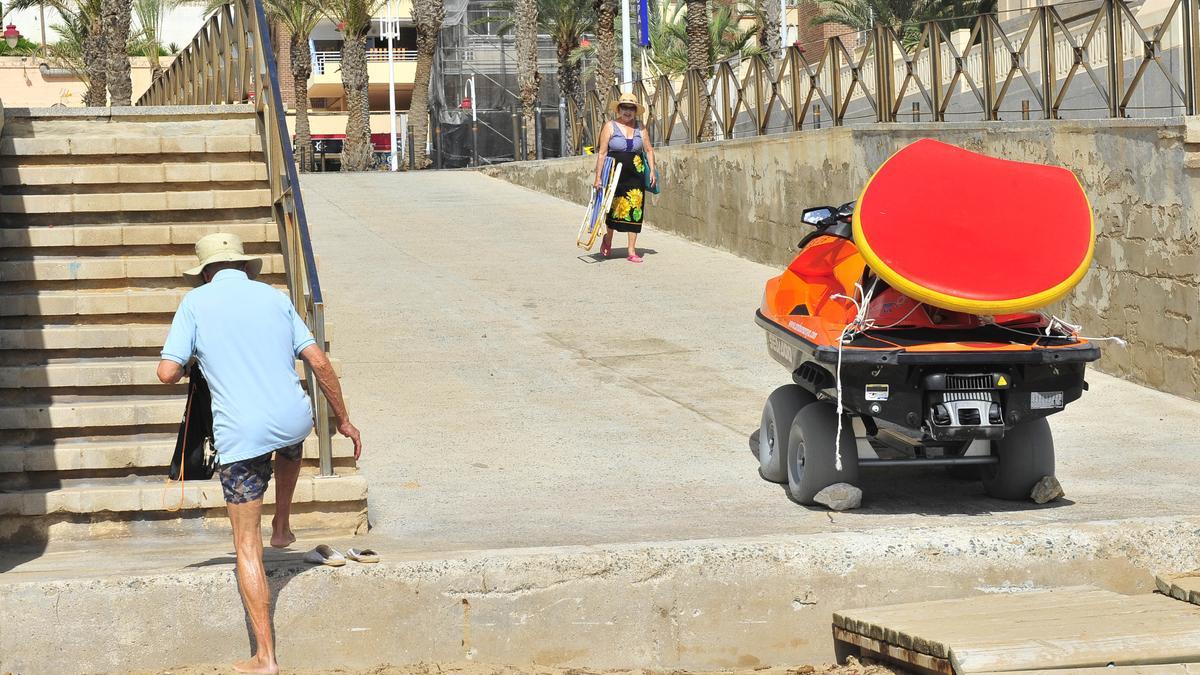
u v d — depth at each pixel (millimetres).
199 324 6039
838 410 7395
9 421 8320
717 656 6668
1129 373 11516
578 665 6570
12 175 10805
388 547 7109
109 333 9258
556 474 8953
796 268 8648
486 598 6508
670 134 21828
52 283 9867
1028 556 6871
